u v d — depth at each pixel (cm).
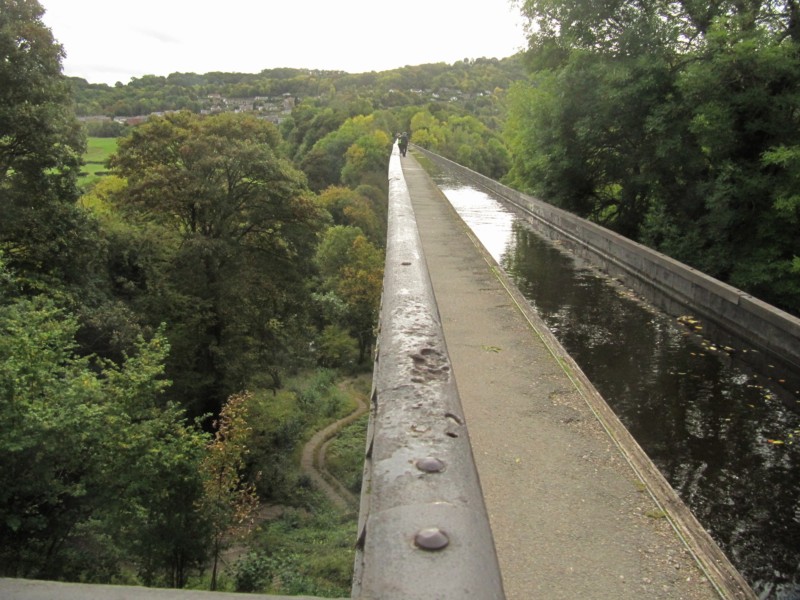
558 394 536
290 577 1195
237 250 2134
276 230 2227
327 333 3656
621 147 1777
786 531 439
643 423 602
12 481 864
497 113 14712
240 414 1490
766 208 1283
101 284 2233
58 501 938
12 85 1661
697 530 349
